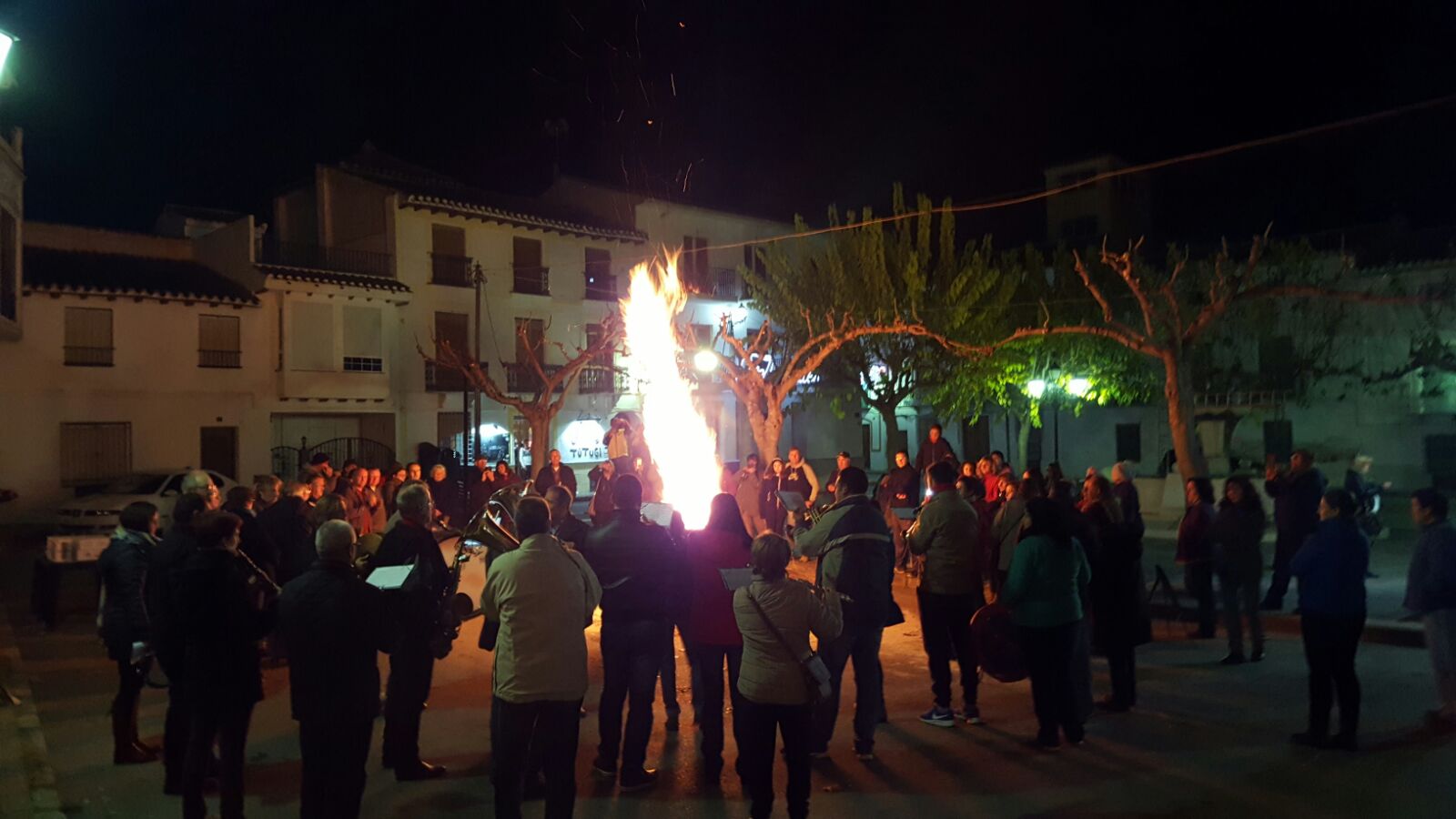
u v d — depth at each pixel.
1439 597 6.64
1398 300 13.73
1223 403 30.27
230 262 25.89
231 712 4.86
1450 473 27.61
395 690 5.96
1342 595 6.18
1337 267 28.59
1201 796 5.45
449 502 20.45
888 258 24.61
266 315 25.75
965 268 24.02
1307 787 5.57
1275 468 15.80
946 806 5.38
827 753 6.28
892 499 14.55
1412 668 8.47
